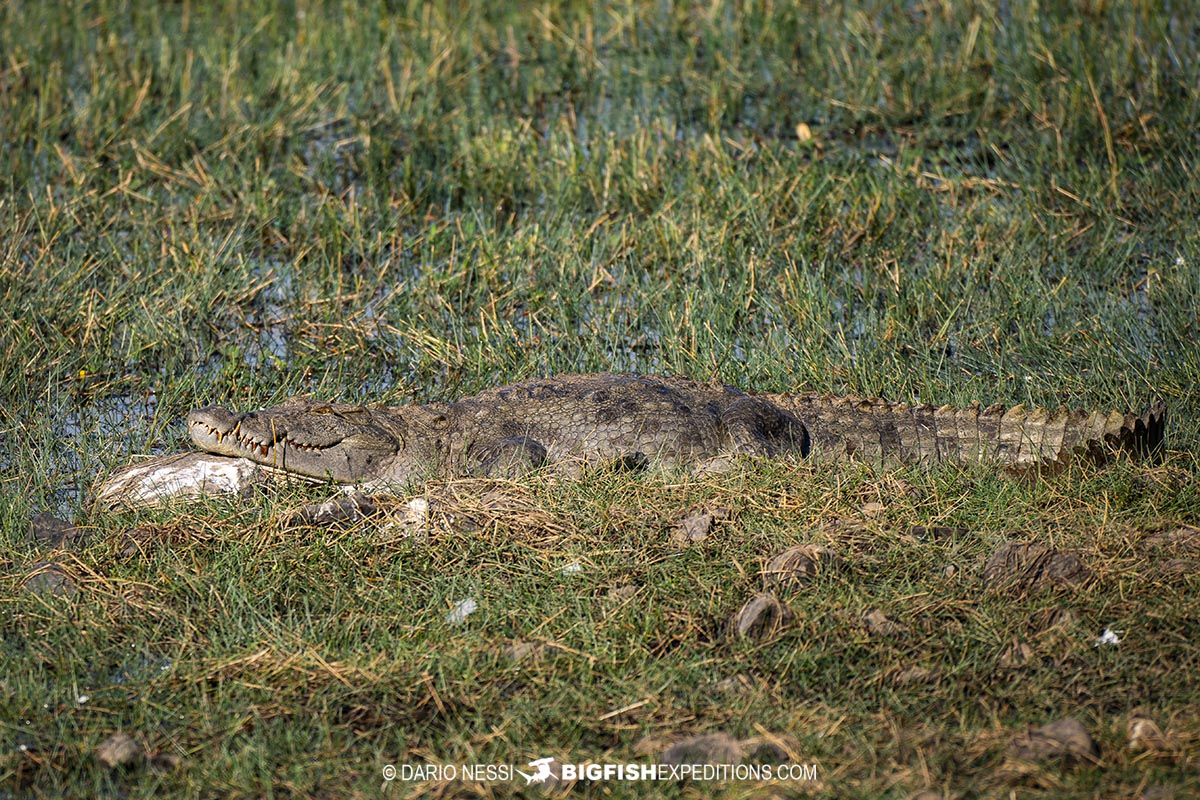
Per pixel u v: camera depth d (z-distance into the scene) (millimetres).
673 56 51062
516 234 37281
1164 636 17938
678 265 35562
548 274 35562
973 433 26500
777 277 34406
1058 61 46781
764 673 17703
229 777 15867
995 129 44500
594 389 26641
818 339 31688
